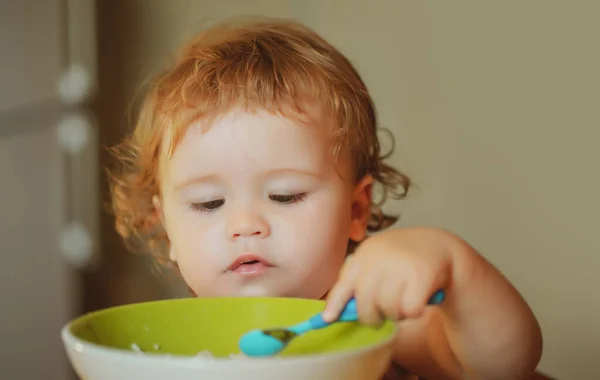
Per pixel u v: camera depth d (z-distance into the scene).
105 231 2.44
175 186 0.92
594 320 1.39
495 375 0.75
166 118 0.97
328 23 2.30
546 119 1.50
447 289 0.69
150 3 2.57
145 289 2.42
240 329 0.65
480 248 1.68
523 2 1.55
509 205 1.60
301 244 0.87
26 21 2.35
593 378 1.39
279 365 0.42
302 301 0.65
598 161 1.37
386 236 0.66
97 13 2.43
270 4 2.49
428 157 1.84
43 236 2.37
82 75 2.40
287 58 1.04
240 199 0.87
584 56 1.40
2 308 2.32
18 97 2.34
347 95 1.03
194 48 1.18
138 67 2.52
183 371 0.42
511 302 0.73
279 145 0.89
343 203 0.93
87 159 2.40
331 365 0.44
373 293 0.60
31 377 2.34
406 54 1.93
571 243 1.45
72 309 2.40
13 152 2.33
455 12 1.75
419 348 0.86
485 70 1.66
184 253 0.90
